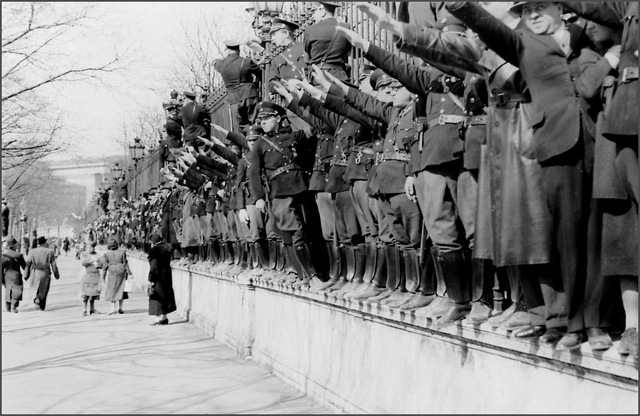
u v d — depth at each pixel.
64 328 16.42
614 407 4.21
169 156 21.52
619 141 4.27
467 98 5.55
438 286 6.27
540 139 4.56
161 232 21.47
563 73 4.59
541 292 4.82
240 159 11.64
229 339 13.00
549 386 4.73
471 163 5.45
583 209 4.50
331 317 8.36
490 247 5.21
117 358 11.91
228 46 13.32
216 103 16.09
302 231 9.27
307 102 8.16
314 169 8.77
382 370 7.01
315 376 8.69
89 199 59.94
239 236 12.83
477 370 5.51
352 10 8.75
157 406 8.28
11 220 43.38
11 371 10.77
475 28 4.65
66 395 8.98
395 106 6.84
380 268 7.48
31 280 21.23
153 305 17.09
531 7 4.69
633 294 4.24
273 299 10.74
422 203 6.04
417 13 6.33
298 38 11.00
